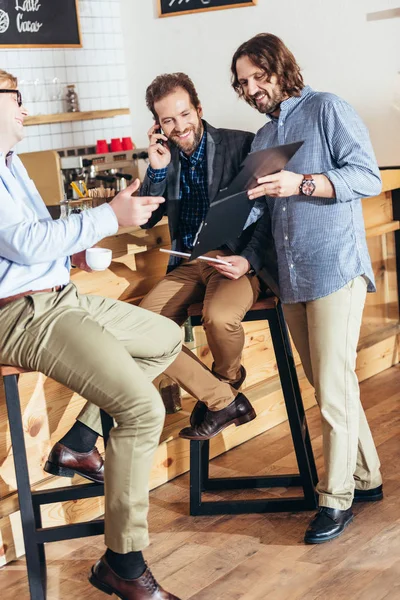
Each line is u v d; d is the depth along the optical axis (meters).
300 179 2.53
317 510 2.99
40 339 2.33
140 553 2.36
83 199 3.81
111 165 5.01
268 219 2.98
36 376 2.91
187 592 2.53
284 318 3.13
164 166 3.01
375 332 4.52
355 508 2.97
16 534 2.85
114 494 2.31
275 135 2.77
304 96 2.68
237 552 2.75
